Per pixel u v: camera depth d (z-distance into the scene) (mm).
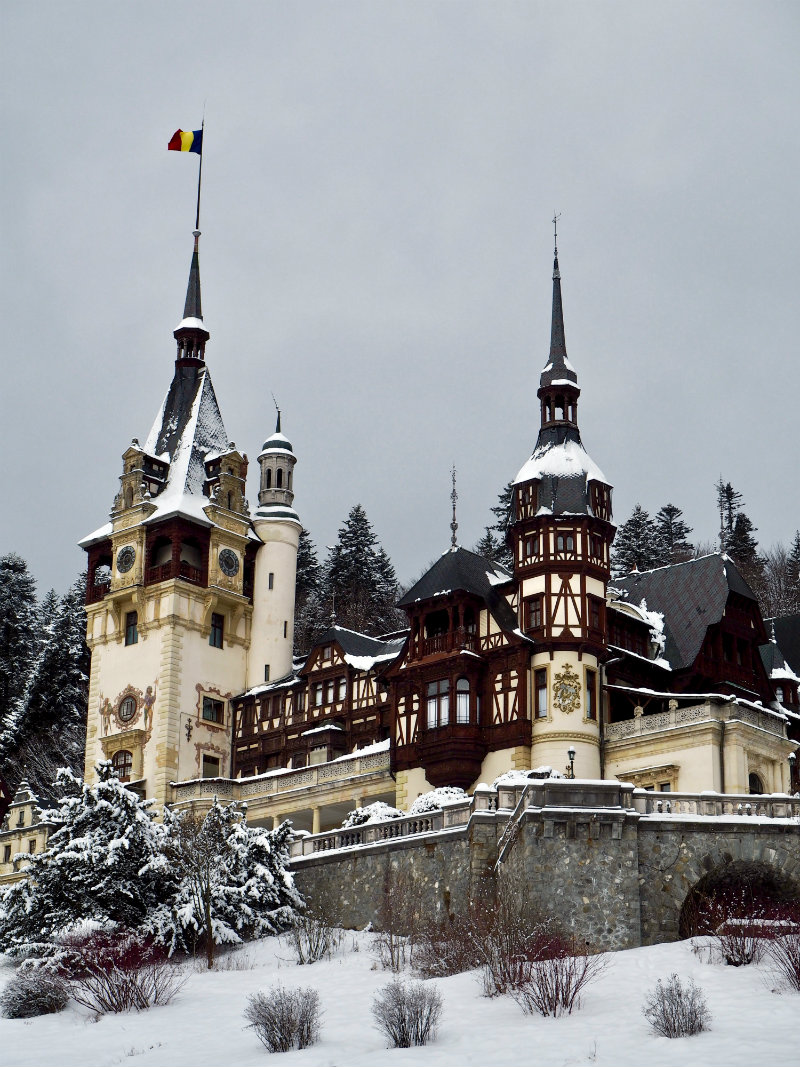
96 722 81062
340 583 116562
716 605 70375
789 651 78062
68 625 103688
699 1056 30844
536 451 70938
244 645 82750
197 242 93500
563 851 42250
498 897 44812
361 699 76000
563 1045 32812
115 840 50375
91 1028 40500
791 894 43469
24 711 99938
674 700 65438
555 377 71812
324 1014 38438
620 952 40594
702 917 42625
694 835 43250
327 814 74750
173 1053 36688
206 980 45031
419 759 67750
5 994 43969
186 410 87500
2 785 90625
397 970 42594
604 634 67562
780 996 35125
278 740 78562
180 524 80625
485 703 67750
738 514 118375
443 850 47719
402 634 81125
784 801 44906
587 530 68375
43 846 81625
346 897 50438
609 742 66312
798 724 71812
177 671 78750
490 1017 35938
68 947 46750
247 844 51750
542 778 51750
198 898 49156
